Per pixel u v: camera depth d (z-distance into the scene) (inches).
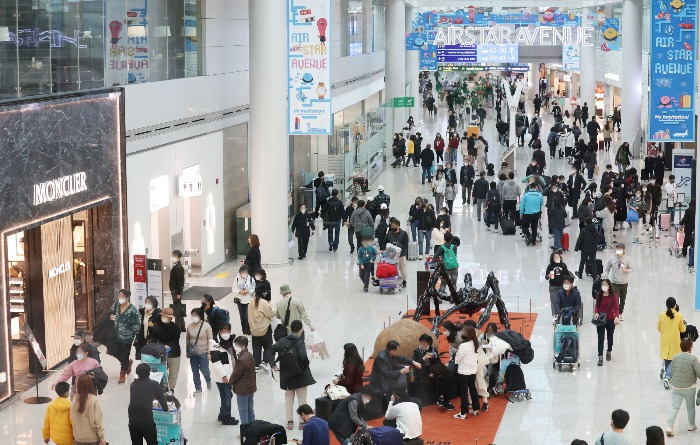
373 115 1785.2
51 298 740.7
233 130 1136.2
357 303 933.2
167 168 943.7
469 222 1341.0
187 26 994.1
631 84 1884.8
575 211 1357.0
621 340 805.2
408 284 1015.6
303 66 1064.2
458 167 1806.1
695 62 1072.8
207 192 1050.7
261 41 1080.8
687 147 1684.3
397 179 1720.0
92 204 770.8
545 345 791.7
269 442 527.8
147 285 808.9
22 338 733.9
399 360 634.8
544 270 1060.5
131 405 551.8
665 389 688.4
